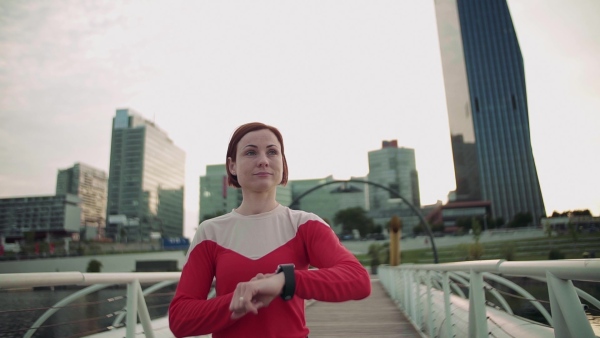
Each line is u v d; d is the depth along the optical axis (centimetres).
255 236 115
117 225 11781
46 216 11494
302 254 118
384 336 577
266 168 120
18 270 5025
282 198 12875
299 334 108
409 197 14112
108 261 5175
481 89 11044
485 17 11344
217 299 97
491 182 10512
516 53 11038
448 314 344
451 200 12162
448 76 11519
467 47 11312
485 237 6444
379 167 14612
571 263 107
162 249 7562
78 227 11888
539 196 10212
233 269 110
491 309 254
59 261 5122
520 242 6138
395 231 2325
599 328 136
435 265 387
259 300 87
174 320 103
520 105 10762
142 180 13025
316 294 91
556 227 7075
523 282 391
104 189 15438
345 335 594
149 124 14438
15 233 11388
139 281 246
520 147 10538
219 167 12862
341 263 103
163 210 14175
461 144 11094
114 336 254
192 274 114
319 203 13525
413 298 688
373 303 1114
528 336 184
